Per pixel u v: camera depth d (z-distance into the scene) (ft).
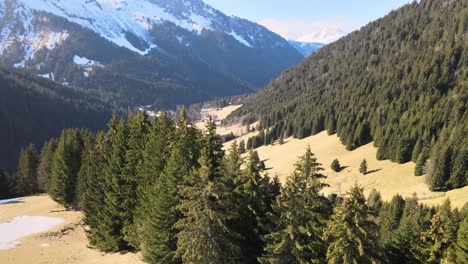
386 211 179.83
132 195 143.02
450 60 444.96
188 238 89.45
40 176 297.53
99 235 156.35
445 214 100.27
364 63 622.13
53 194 229.25
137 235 134.51
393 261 99.66
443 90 409.49
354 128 403.95
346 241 76.38
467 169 233.14
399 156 306.55
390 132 344.90
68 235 187.21
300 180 88.17
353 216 76.89
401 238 101.14
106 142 173.78
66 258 153.89
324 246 85.25
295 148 470.39
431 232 95.09
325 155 394.93
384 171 300.81
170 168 108.27
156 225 108.99
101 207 157.89
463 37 488.85
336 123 469.16
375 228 78.89
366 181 291.38
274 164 420.77
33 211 237.04
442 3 633.61
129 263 134.41
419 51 525.75
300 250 85.51
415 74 451.12
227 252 93.76
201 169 88.84
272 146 522.47
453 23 529.04
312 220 86.69
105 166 158.92
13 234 190.29
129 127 157.79
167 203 107.55
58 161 228.43
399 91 438.40
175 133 123.34
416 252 97.35
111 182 150.51
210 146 114.21
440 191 239.30
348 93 535.60
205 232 88.48
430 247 96.12
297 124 530.68
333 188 289.12
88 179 176.65
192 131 121.19
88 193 168.76
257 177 101.24
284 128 552.82
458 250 91.40
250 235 102.94
